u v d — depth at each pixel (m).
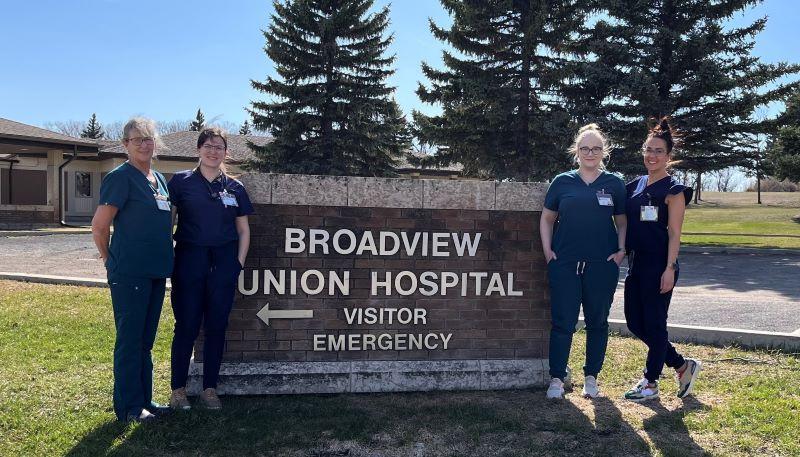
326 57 22.83
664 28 18.02
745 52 18.78
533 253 5.26
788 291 10.35
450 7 19.78
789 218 34.78
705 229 26.67
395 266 5.09
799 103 18.86
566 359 4.80
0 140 21.33
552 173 19.02
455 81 19.52
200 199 4.25
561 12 19.06
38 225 23.03
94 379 4.97
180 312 4.31
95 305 7.72
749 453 3.86
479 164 20.78
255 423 4.23
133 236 3.97
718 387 5.10
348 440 3.99
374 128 23.02
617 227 4.85
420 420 4.36
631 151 19.11
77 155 26.48
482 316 5.21
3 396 4.53
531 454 3.83
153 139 4.05
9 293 8.39
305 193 4.95
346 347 5.05
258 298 4.93
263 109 23.25
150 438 3.90
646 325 4.70
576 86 19.41
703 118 18.31
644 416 4.48
